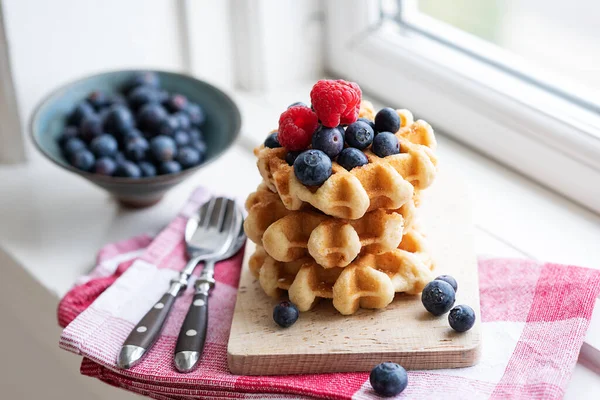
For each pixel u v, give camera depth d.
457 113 0.92
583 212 0.85
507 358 0.71
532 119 0.86
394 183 0.70
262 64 1.00
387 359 0.71
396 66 0.95
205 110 0.90
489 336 0.73
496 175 0.90
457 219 0.79
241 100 1.00
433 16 0.94
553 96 0.87
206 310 0.75
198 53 0.98
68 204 0.89
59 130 0.88
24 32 0.89
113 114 0.86
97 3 0.92
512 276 0.76
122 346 0.73
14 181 0.92
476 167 0.90
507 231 0.83
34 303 0.85
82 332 0.74
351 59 0.99
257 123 0.97
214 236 0.81
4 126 0.92
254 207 0.74
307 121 0.71
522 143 0.88
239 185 0.90
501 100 0.88
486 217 0.85
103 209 0.88
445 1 0.92
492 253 0.81
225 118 0.88
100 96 0.89
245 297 0.75
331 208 0.70
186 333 0.73
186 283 0.78
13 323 0.93
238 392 0.71
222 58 1.00
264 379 0.70
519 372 0.70
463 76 0.91
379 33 0.96
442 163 0.91
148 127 0.87
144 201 0.86
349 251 0.71
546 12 0.86
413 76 0.94
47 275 0.82
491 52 0.91
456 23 0.92
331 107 0.69
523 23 0.88
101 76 0.90
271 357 0.71
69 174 0.92
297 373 0.71
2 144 0.93
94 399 0.88
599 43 0.83
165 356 0.73
